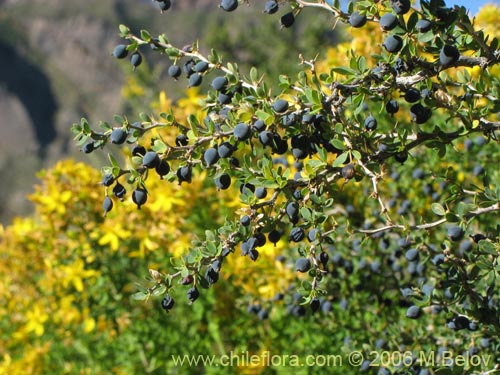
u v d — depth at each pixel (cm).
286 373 496
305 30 1019
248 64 1055
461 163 450
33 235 605
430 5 224
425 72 233
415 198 465
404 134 248
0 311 629
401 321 386
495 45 233
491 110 262
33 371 593
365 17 232
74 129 250
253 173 244
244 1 251
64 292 582
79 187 568
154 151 239
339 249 425
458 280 275
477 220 396
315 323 458
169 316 568
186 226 562
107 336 579
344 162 236
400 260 411
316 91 232
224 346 564
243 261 486
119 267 575
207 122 245
